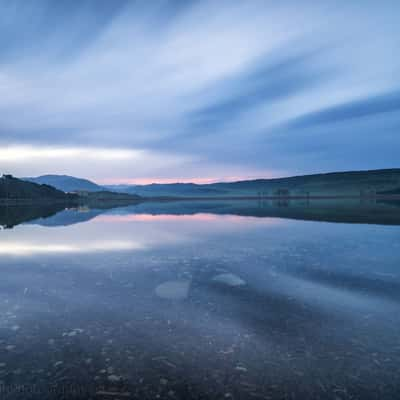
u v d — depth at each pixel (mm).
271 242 11422
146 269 7504
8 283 6324
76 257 8945
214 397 2787
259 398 2766
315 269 7316
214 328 4195
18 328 4184
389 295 5406
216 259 8594
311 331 4062
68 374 3137
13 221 22281
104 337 3930
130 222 20953
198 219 23328
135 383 2994
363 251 9359
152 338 3902
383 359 3363
